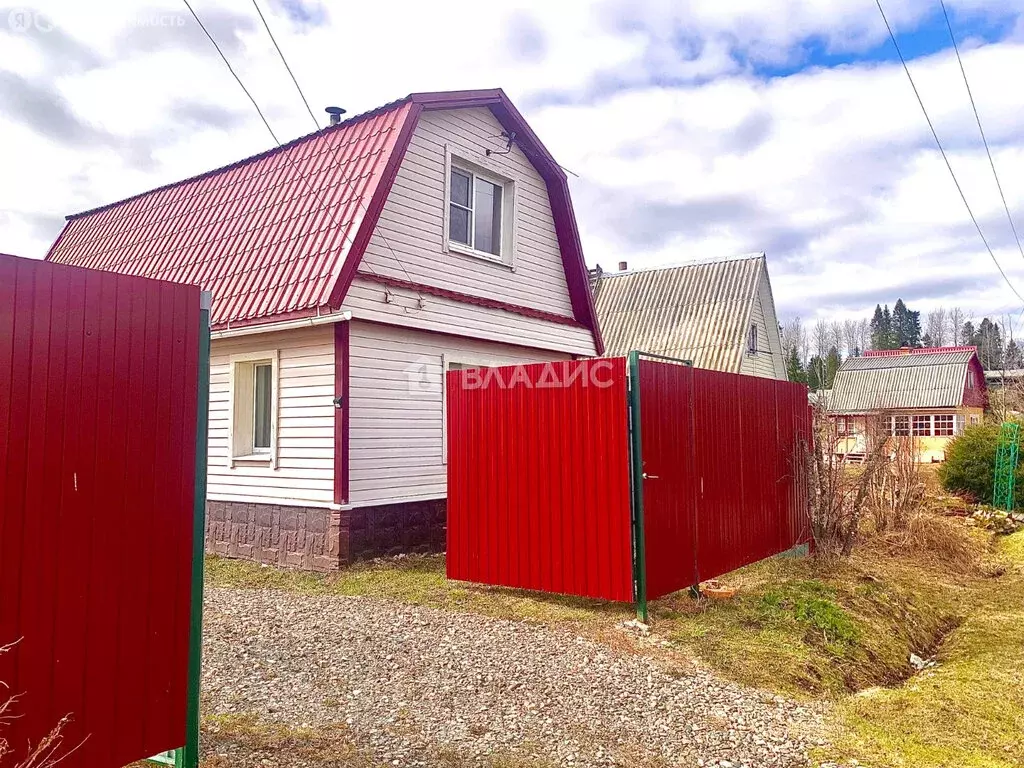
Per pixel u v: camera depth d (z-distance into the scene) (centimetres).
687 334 2205
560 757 388
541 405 693
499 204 1152
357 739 396
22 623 263
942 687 541
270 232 990
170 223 1203
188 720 328
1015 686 540
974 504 1672
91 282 290
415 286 951
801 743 417
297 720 419
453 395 764
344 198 919
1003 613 809
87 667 284
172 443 320
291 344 918
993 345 6831
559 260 1277
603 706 457
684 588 700
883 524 1202
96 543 288
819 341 9094
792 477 954
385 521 912
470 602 699
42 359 273
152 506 311
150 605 309
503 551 715
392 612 668
